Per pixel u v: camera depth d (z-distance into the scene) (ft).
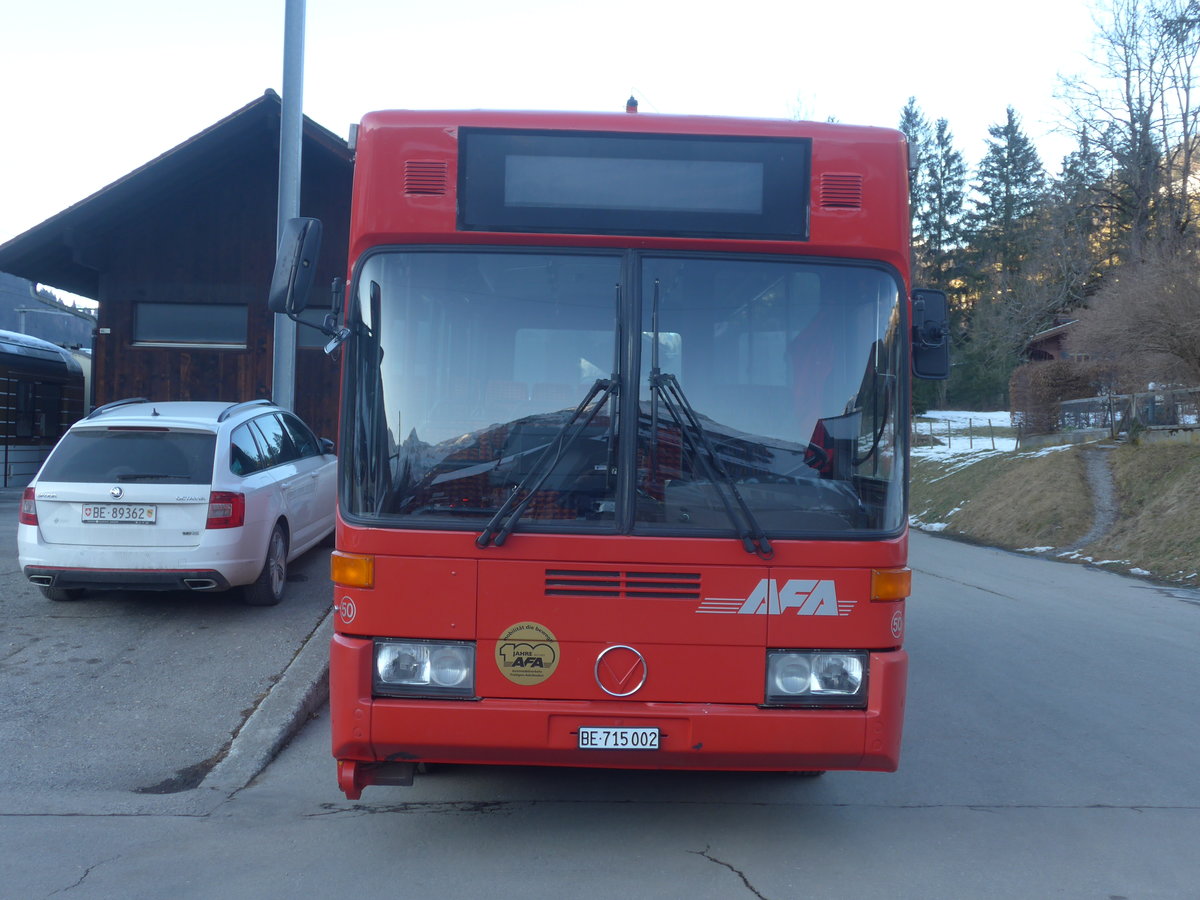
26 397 67.41
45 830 15.43
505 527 13.51
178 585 26.18
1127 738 21.24
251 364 59.00
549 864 14.32
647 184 14.52
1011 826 16.21
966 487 87.86
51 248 58.13
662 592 13.64
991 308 154.81
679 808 16.74
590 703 13.58
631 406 13.98
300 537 31.94
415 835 15.38
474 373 14.16
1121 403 84.64
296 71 37.78
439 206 14.37
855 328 14.55
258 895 13.21
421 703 13.55
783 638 13.66
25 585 30.81
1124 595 42.50
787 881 13.91
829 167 14.69
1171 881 14.17
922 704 23.80
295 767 18.66
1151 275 74.54
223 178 58.70
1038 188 136.77
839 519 13.97
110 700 21.45
